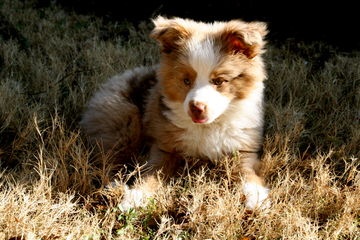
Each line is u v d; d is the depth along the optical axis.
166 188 0.97
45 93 1.24
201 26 1.01
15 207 0.85
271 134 1.15
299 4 1.68
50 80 1.30
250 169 1.02
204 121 0.94
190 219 0.90
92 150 1.03
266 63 1.42
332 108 1.24
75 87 1.29
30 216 0.86
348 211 0.91
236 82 0.97
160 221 0.91
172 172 1.05
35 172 0.98
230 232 0.86
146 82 1.14
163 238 0.85
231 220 0.88
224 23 1.03
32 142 1.08
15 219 0.84
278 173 1.00
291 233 0.86
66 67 1.41
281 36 1.67
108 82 1.18
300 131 1.14
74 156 1.01
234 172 1.02
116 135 1.09
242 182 0.96
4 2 1.80
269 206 0.92
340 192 0.96
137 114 1.10
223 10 1.76
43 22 1.70
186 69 0.96
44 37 1.59
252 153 1.05
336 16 1.64
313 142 1.13
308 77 1.40
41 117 1.12
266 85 1.34
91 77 1.33
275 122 1.16
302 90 1.32
